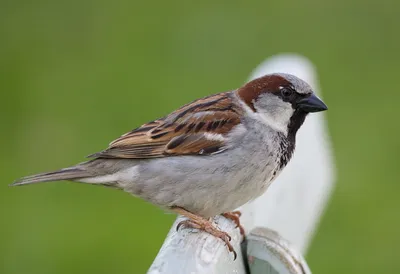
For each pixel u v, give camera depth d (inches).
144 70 589.3
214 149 272.2
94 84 573.0
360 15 678.5
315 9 689.6
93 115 536.7
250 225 265.9
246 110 282.7
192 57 610.2
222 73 587.8
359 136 532.7
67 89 567.5
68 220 452.8
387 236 446.9
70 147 503.5
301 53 625.0
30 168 485.7
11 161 492.1
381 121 547.5
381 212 464.1
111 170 282.7
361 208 468.8
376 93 581.3
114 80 577.6
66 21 658.8
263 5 692.7
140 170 278.7
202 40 634.8
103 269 419.5
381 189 484.1
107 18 667.4
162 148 276.4
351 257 435.2
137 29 651.5
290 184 293.4
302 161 301.9
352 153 518.3
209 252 192.7
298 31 653.9
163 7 690.8
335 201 476.4
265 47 625.0
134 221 451.5
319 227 456.8
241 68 593.6
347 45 638.5
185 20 666.8
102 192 481.4
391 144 524.7
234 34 643.5
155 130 280.2
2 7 677.9
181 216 277.3
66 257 424.5
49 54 615.5
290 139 282.5
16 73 589.0
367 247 441.1
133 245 431.2
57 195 478.9
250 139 274.1
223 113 280.2
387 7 690.2
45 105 548.7
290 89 281.4
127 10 682.2
